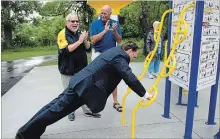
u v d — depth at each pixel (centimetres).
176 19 313
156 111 388
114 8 621
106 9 363
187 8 266
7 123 346
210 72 310
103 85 261
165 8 1310
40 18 1697
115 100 398
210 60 304
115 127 332
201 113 382
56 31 1697
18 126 337
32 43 1667
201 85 295
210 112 341
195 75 279
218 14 301
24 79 630
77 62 328
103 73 260
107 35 368
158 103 424
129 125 338
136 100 443
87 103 263
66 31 320
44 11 1684
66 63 324
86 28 1448
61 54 321
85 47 334
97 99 263
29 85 562
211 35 295
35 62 1031
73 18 316
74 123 343
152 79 610
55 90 517
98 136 307
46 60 1101
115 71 261
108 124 341
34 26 1680
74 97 270
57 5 1638
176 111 387
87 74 261
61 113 275
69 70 325
